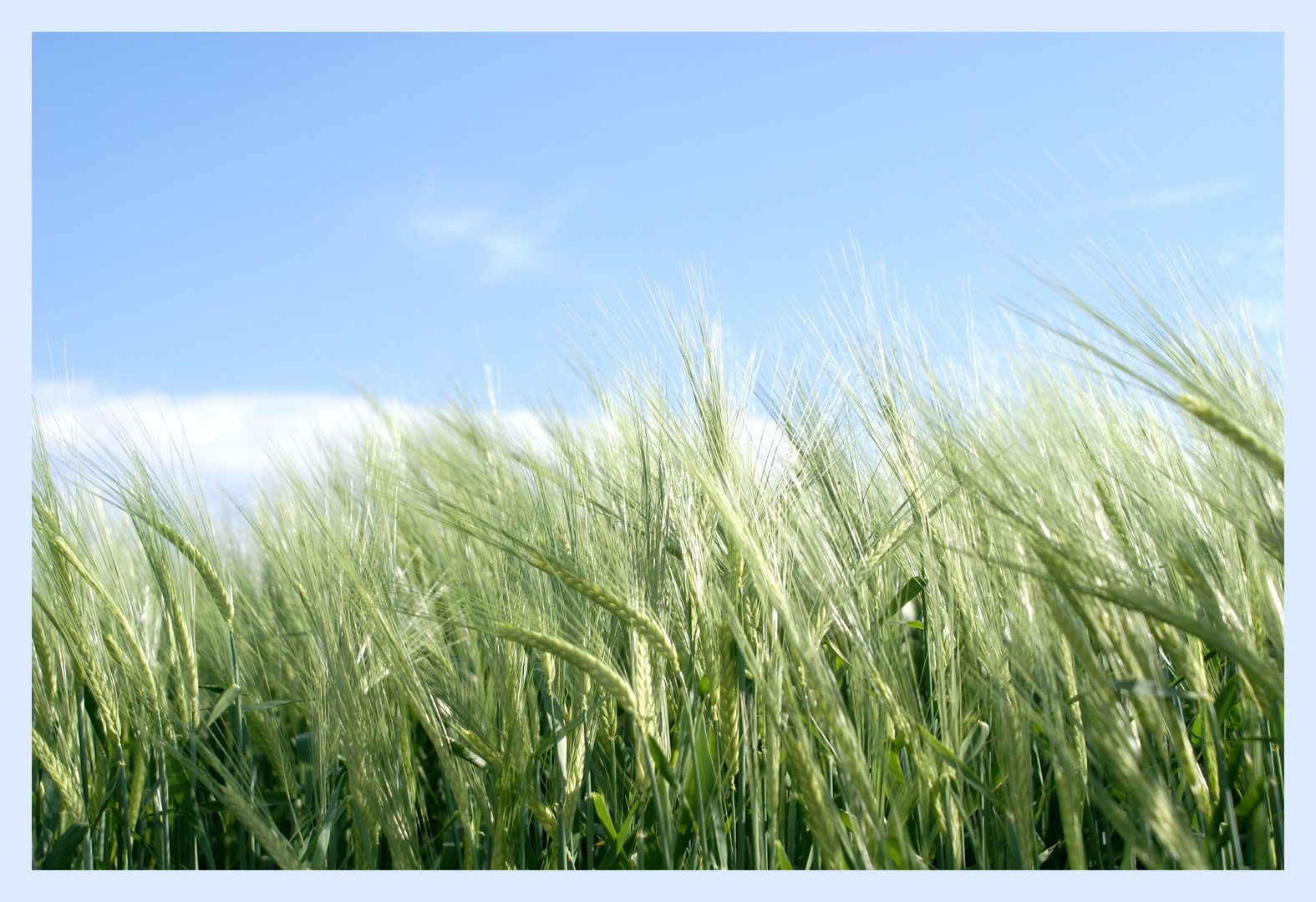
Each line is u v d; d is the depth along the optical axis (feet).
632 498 1.69
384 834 1.62
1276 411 1.39
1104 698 1.22
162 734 1.69
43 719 1.66
